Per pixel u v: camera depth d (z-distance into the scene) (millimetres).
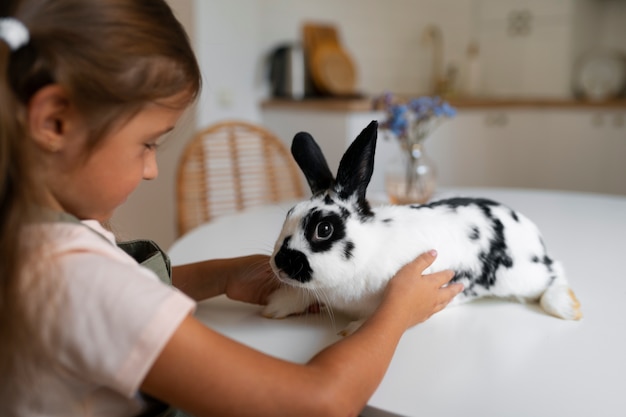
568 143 2953
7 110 536
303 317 835
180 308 564
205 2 2475
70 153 583
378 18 3359
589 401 632
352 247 754
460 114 2842
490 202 883
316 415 587
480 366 696
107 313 550
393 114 1429
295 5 3008
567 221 1286
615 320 803
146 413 651
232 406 578
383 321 689
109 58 565
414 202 1413
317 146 834
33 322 552
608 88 3178
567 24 3205
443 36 3631
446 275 783
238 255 1097
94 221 660
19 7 552
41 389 580
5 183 546
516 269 826
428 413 620
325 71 2871
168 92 614
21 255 553
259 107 2852
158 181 2326
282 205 1534
